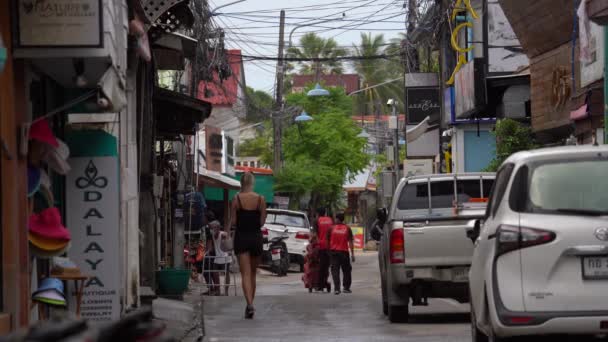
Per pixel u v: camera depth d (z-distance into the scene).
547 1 22.00
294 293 28.30
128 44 14.43
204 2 28.80
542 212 9.62
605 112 18.11
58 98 13.09
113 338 3.78
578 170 9.79
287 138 67.06
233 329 15.33
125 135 16.53
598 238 9.39
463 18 35.38
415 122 41.25
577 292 9.38
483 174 16.75
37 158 10.45
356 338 13.80
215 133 44.75
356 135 68.06
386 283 17.33
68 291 12.05
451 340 13.30
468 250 15.85
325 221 28.95
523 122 28.41
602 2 16.47
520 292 9.47
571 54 21.86
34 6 10.20
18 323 9.32
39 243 10.33
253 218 17.58
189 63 35.41
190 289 26.80
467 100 29.19
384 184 42.56
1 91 9.40
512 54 32.78
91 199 12.23
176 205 29.30
